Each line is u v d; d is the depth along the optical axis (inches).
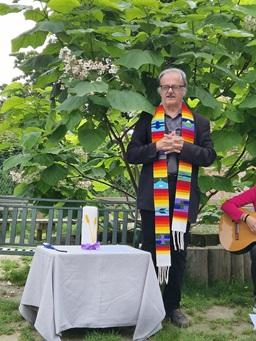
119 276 125.1
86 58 149.7
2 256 252.2
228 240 155.3
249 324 145.0
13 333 130.7
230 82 168.2
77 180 202.7
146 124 140.9
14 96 176.9
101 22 148.3
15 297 169.9
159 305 125.9
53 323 117.7
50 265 120.2
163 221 134.0
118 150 202.4
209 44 155.3
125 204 204.1
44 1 147.9
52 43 154.9
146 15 150.3
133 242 185.2
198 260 189.2
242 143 170.1
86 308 122.1
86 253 123.1
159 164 135.0
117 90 140.1
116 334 127.9
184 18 152.3
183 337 127.9
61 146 188.9
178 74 135.4
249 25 154.6
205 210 223.3
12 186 357.4
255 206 154.8
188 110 138.7
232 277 194.7
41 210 193.9
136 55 141.6
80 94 126.5
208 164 135.4
